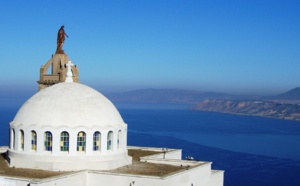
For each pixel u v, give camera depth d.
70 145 64.19
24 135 65.69
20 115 67.81
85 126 64.62
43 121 64.75
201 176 69.94
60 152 64.31
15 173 60.75
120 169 65.75
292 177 164.00
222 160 199.25
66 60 90.25
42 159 63.97
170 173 62.22
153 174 61.72
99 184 62.28
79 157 64.06
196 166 69.19
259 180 156.62
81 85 71.00
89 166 64.25
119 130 68.81
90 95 68.75
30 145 65.56
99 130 65.56
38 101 67.38
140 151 86.50
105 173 62.00
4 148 82.19
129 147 92.12
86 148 64.88
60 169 63.12
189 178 65.88
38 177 58.34
